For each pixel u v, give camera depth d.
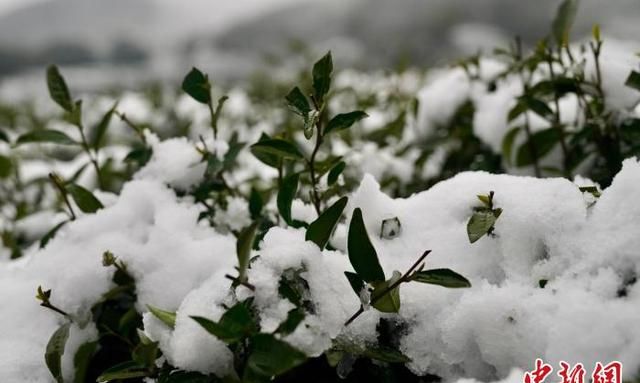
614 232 0.53
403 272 0.58
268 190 0.75
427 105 0.99
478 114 0.89
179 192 0.73
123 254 0.66
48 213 0.94
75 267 0.65
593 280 0.52
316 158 0.91
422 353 0.56
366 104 1.24
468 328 0.55
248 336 0.51
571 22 0.73
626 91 0.72
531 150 0.78
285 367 0.48
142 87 2.20
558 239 0.55
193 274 0.64
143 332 0.56
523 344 0.53
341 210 0.55
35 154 1.48
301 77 1.47
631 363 0.48
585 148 0.77
